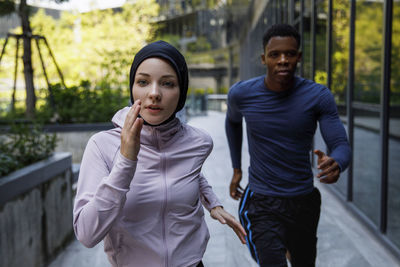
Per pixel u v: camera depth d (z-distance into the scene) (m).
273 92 1.99
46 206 3.13
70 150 7.38
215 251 3.29
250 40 21.20
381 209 3.49
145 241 1.12
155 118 1.05
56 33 15.08
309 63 6.59
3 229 2.44
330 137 1.88
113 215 0.97
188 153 1.17
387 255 3.24
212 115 18.61
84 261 3.22
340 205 4.65
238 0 21.33
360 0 4.35
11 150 3.36
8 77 12.43
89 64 15.85
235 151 2.41
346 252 3.29
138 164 1.12
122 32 16.31
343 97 4.92
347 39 4.76
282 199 1.97
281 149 1.97
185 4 32.28
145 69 1.03
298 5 7.38
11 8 8.12
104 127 7.47
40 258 3.01
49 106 8.37
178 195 1.13
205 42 34.78
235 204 4.41
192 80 44.72
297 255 2.06
